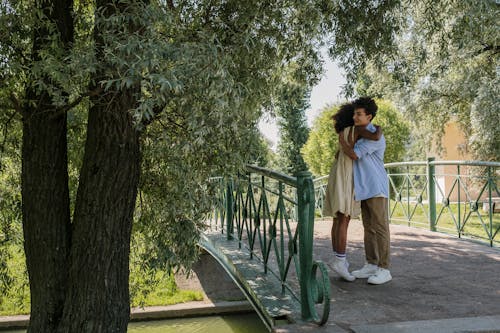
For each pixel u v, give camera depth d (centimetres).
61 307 438
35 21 387
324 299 333
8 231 558
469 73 1272
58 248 439
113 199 417
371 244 472
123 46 300
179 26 423
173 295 898
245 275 498
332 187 446
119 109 405
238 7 482
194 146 429
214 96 334
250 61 495
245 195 642
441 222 1082
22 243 567
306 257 363
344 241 457
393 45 622
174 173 468
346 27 580
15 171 538
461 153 1502
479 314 366
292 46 574
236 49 436
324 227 826
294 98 641
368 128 439
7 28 388
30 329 438
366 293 428
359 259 562
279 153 2769
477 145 1341
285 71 626
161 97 309
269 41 540
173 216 488
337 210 438
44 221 436
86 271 416
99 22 352
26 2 401
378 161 445
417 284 454
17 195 541
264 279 482
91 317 414
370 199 448
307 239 363
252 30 489
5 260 579
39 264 437
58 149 444
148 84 304
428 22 685
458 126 1495
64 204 449
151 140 483
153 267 514
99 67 332
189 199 477
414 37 1010
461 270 504
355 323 353
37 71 350
